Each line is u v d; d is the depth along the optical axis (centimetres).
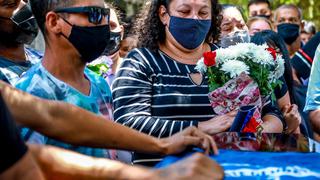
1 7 386
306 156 274
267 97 380
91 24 312
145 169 182
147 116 372
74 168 190
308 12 1427
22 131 284
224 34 556
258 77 356
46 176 191
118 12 584
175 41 397
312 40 627
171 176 170
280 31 778
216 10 427
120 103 381
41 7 314
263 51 358
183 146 268
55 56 313
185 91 386
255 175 258
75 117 246
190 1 392
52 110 242
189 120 383
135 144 259
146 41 401
